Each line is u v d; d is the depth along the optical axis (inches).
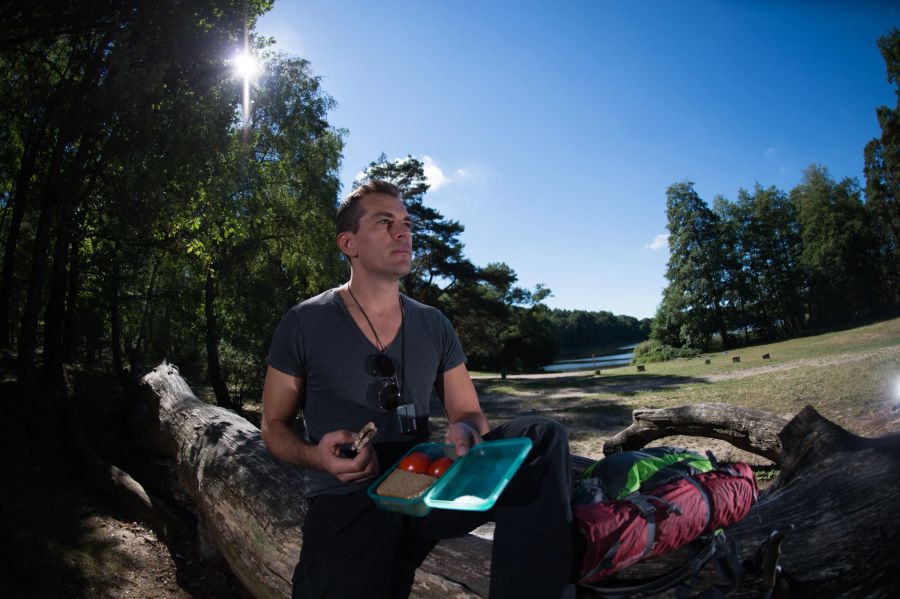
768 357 1080.8
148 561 255.8
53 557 238.1
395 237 74.9
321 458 60.3
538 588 53.8
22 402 431.5
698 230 2401.6
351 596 63.4
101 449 394.3
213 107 516.4
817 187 2439.7
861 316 2220.7
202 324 765.3
